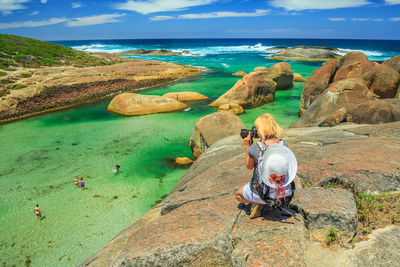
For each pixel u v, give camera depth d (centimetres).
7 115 2792
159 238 379
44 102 3173
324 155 575
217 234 351
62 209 1197
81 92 3622
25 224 1105
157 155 1745
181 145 1900
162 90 4000
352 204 355
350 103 1719
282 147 273
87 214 1161
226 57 8731
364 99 1712
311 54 7988
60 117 2788
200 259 350
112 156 1739
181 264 354
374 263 309
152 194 1302
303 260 283
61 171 1549
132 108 2814
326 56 7850
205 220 391
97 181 1430
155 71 5097
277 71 3669
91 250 966
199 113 2733
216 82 4497
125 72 4734
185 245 352
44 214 1165
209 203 450
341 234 338
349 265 311
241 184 504
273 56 8288
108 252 513
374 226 362
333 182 460
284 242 306
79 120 2634
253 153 281
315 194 386
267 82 3002
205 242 347
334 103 1752
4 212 1182
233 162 688
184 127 2278
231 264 342
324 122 1546
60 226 1091
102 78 4062
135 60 6181
